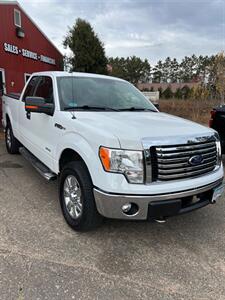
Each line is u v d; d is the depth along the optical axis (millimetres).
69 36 20281
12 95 6113
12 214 3480
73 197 3123
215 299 2227
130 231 3223
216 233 3258
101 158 2584
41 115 3906
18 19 12430
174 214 2684
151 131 2682
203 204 2932
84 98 3770
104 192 2561
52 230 3146
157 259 2715
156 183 2568
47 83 4117
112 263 2621
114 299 2176
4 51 11688
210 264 2664
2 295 2148
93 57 20000
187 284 2383
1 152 6586
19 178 4816
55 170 3570
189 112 17734
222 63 18047
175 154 2623
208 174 2961
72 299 2154
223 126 5809
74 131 3023
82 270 2496
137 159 2494
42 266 2518
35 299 2129
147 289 2303
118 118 3184
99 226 3266
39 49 14656
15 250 2730
